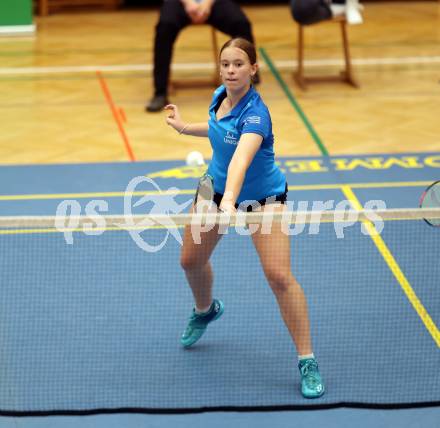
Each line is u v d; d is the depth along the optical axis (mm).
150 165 18797
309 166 18688
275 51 27953
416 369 11266
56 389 10805
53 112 22203
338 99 23188
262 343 11961
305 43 29078
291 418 10359
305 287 13242
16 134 20641
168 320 12445
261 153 10398
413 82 24719
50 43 28844
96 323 12312
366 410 10461
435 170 18484
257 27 31422
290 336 12102
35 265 13820
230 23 22734
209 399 10703
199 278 11312
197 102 23047
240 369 11375
